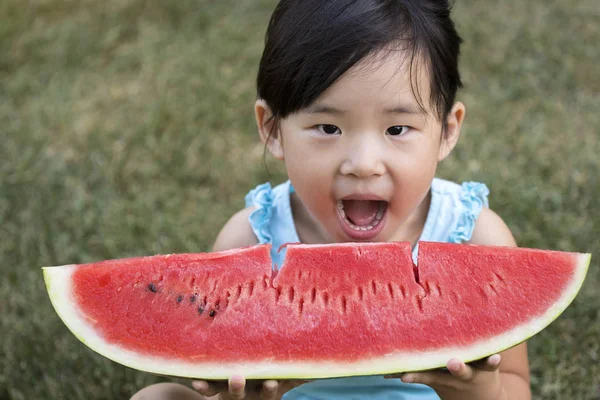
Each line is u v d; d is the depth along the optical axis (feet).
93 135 13.67
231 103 14.26
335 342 5.92
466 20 16.22
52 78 15.62
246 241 8.41
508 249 6.31
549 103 13.82
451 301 6.09
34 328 9.77
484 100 14.10
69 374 9.20
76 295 6.12
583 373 8.80
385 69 6.41
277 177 12.48
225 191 12.41
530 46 15.46
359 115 6.50
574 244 10.50
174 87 14.93
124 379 9.14
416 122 6.66
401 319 6.02
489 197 11.36
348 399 7.50
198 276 6.25
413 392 7.49
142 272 6.25
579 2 16.81
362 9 6.62
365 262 6.29
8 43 16.52
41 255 10.99
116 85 15.28
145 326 6.03
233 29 16.66
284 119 6.94
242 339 5.95
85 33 16.87
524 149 12.61
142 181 12.70
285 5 7.13
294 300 6.14
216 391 5.89
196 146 13.30
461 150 12.67
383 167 6.61
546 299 6.07
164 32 16.88
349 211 7.18
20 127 13.93
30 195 12.27
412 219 8.09
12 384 9.07
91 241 11.28
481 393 6.20
